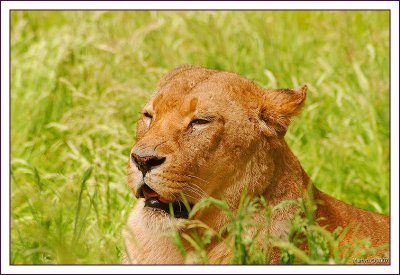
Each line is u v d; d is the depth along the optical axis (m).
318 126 13.39
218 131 8.58
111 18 16.11
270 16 16.08
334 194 12.26
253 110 8.76
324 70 14.44
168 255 8.72
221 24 15.58
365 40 15.03
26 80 14.58
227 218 8.62
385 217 9.69
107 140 12.62
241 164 8.64
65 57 14.60
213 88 8.71
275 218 8.59
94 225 10.08
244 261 7.94
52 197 11.10
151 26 14.50
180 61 14.88
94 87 13.98
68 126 12.96
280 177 8.77
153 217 8.47
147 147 8.35
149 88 13.70
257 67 14.77
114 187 11.25
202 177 8.55
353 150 12.96
